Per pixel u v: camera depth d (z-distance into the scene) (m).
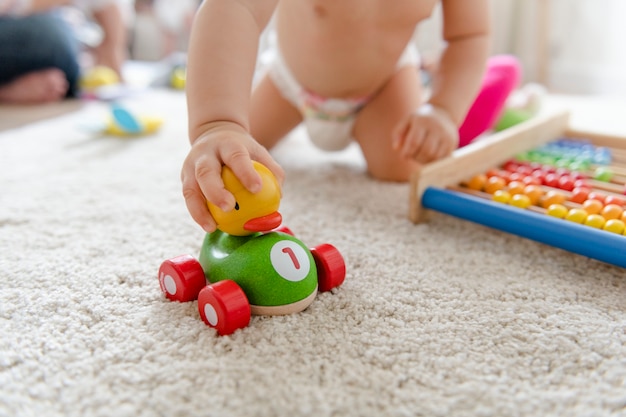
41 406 0.44
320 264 0.61
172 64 2.04
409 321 0.56
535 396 0.46
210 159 0.56
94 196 0.91
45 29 1.65
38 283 0.63
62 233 0.76
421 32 1.91
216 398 0.44
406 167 1.01
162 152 1.17
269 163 0.59
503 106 1.19
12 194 0.91
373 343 0.52
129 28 2.74
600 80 2.07
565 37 2.12
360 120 1.05
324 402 0.44
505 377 0.48
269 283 0.55
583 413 0.44
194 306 0.58
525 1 2.20
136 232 0.77
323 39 0.89
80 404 0.44
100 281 0.63
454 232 0.79
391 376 0.47
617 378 0.48
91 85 1.84
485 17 0.93
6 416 0.43
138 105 1.66
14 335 0.53
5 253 0.70
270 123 1.13
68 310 0.57
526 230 0.71
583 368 0.49
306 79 0.99
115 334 0.53
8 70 1.61
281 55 1.03
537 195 0.82
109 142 1.25
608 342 0.53
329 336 0.53
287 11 0.92
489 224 0.75
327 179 1.02
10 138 1.26
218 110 0.61
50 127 1.37
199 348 0.51
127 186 0.96
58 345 0.51
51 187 0.94
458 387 0.46
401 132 0.89
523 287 0.64
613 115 1.62
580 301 0.61
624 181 0.91
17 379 0.47
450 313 0.58
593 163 1.02
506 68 1.15
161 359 0.49
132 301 0.59
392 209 0.88
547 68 2.17
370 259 0.69
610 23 2.01
